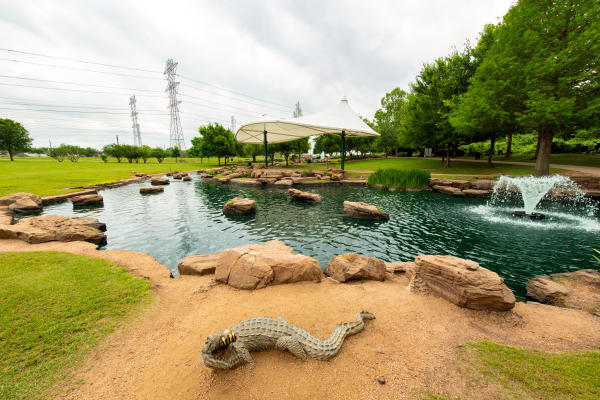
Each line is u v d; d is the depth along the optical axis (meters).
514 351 3.78
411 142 37.06
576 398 2.90
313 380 3.37
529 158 34.28
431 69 32.81
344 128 36.25
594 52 16.11
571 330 4.44
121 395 3.19
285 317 4.85
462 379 3.28
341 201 20.55
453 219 14.84
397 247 10.71
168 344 4.16
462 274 5.15
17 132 62.06
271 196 23.58
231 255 6.66
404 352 3.88
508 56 19.84
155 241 11.68
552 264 8.90
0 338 4.14
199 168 57.28
